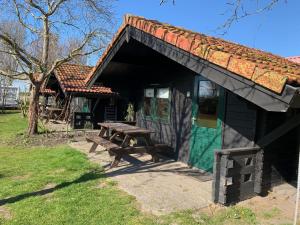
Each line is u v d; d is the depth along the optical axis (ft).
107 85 36.06
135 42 23.56
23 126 53.98
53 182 20.17
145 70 32.86
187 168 25.00
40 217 14.82
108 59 27.12
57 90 69.67
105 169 23.58
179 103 27.86
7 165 24.88
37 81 42.16
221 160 16.89
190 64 17.13
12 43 38.86
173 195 18.11
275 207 16.99
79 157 27.40
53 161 26.21
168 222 14.55
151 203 16.76
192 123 25.84
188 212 15.71
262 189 18.74
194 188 19.54
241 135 20.45
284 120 20.02
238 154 17.39
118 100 53.62
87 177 21.17
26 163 25.58
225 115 22.06
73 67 60.80
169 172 23.44
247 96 13.83
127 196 17.63
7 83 91.40
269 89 12.64
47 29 42.42
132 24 21.80
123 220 14.65
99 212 15.44
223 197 16.62
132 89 36.94
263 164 18.63
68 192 18.17
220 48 16.66
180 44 17.34
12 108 99.86
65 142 36.50
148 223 14.38
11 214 15.17
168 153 29.07
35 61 41.16
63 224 14.14
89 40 43.73
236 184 17.35
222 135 22.22
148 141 26.13
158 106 31.53
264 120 18.81
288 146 21.02
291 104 12.14
